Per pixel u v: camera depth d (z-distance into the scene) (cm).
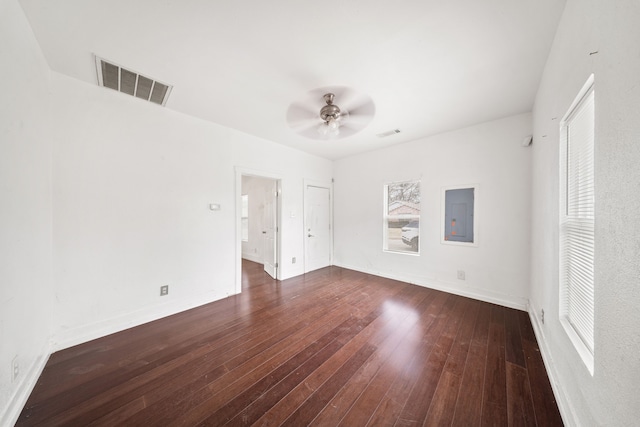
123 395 150
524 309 278
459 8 138
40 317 173
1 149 124
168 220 267
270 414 137
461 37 161
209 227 305
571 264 144
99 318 221
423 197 367
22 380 144
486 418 133
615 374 81
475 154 315
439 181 348
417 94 236
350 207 477
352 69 197
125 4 134
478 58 183
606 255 88
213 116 288
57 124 198
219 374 170
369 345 207
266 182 461
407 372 172
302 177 440
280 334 227
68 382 161
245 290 353
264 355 193
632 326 72
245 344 210
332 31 156
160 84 219
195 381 163
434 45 169
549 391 153
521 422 131
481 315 266
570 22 129
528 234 276
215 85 221
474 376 167
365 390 155
